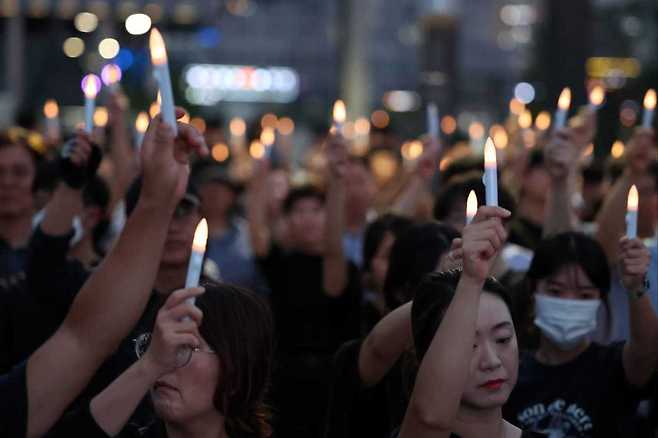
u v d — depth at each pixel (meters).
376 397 6.68
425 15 24.16
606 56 41.59
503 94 53.84
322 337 10.12
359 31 33.94
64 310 7.46
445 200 8.84
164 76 4.08
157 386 5.03
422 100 23.38
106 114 11.07
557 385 7.04
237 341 5.05
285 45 77.56
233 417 5.11
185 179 4.12
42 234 7.36
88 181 7.54
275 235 14.40
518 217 10.73
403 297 7.19
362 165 13.15
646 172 9.37
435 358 4.87
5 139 9.41
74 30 38.81
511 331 5.42
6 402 4.09
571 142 8.74
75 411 4.41
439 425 4.89
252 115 62.41
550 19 22.55
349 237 13.14
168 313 4.25
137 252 4.12
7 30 36.56
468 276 4.85
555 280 7.15
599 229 8.88
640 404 8.02
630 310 6.69
